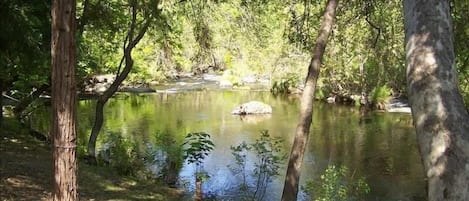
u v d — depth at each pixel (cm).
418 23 232
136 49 2742
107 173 1271
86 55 1845
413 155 1812
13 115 1870
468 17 994
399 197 1356
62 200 472
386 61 2734
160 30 1598
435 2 235
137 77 3419
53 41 461
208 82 4322
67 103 467
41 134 1628
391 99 3170
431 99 210
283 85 3775
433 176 196
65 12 454
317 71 775
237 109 2767
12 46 1074
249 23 1524
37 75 1513
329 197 954
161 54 1952
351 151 1875
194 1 1491
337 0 777
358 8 1212
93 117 2430
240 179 1417
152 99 3316
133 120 2466
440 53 221
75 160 480
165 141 1798
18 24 1019
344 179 1495
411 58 227
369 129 2314
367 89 3055
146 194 1138
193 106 3038
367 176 1549
